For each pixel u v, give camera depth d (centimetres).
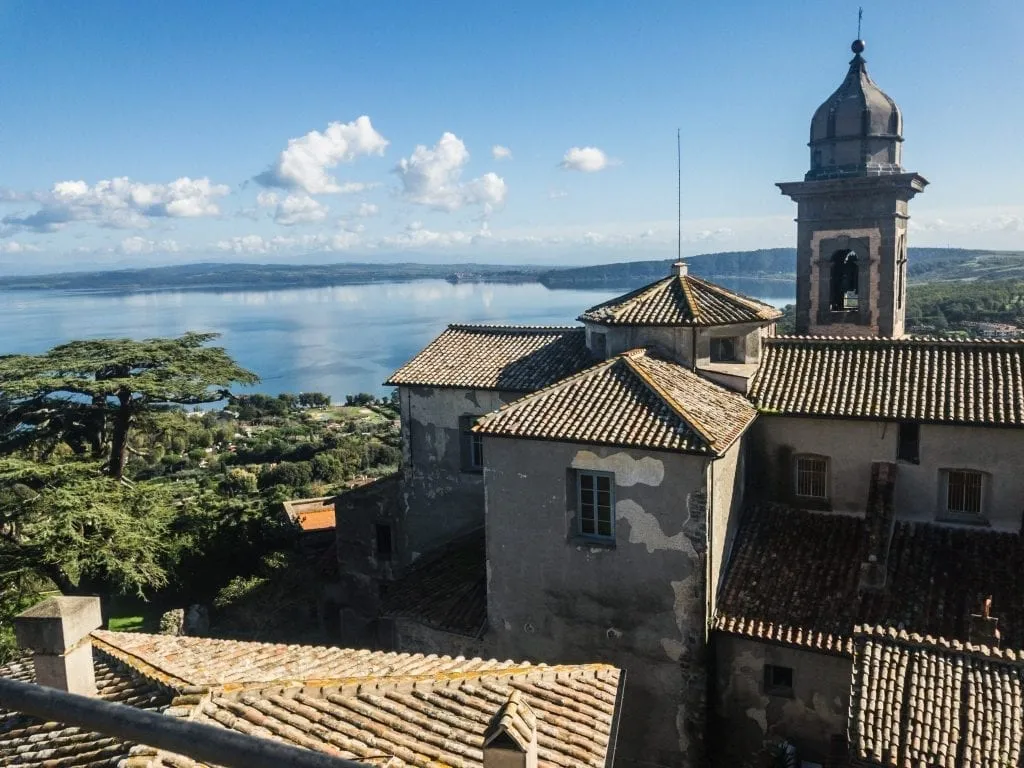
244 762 365
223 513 4003
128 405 3697
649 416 2069
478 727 1262
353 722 1220
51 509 3036
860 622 1978
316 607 3334
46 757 1118
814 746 2028
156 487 3497
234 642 1630
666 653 2069
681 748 2091
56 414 3522
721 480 2116
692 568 2008
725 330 2462
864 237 3097
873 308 3131
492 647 2273
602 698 1457
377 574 3045
